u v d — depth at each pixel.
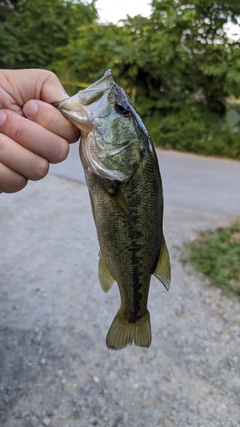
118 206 0.20
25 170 0.18
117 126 0.19
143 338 0.25
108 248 0.21
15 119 0.17
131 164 0.20
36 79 0.19
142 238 0.22
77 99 0.19
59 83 0.20
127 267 0.22
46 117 0.18
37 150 0.18
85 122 0.18
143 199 0.21
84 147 0.19
